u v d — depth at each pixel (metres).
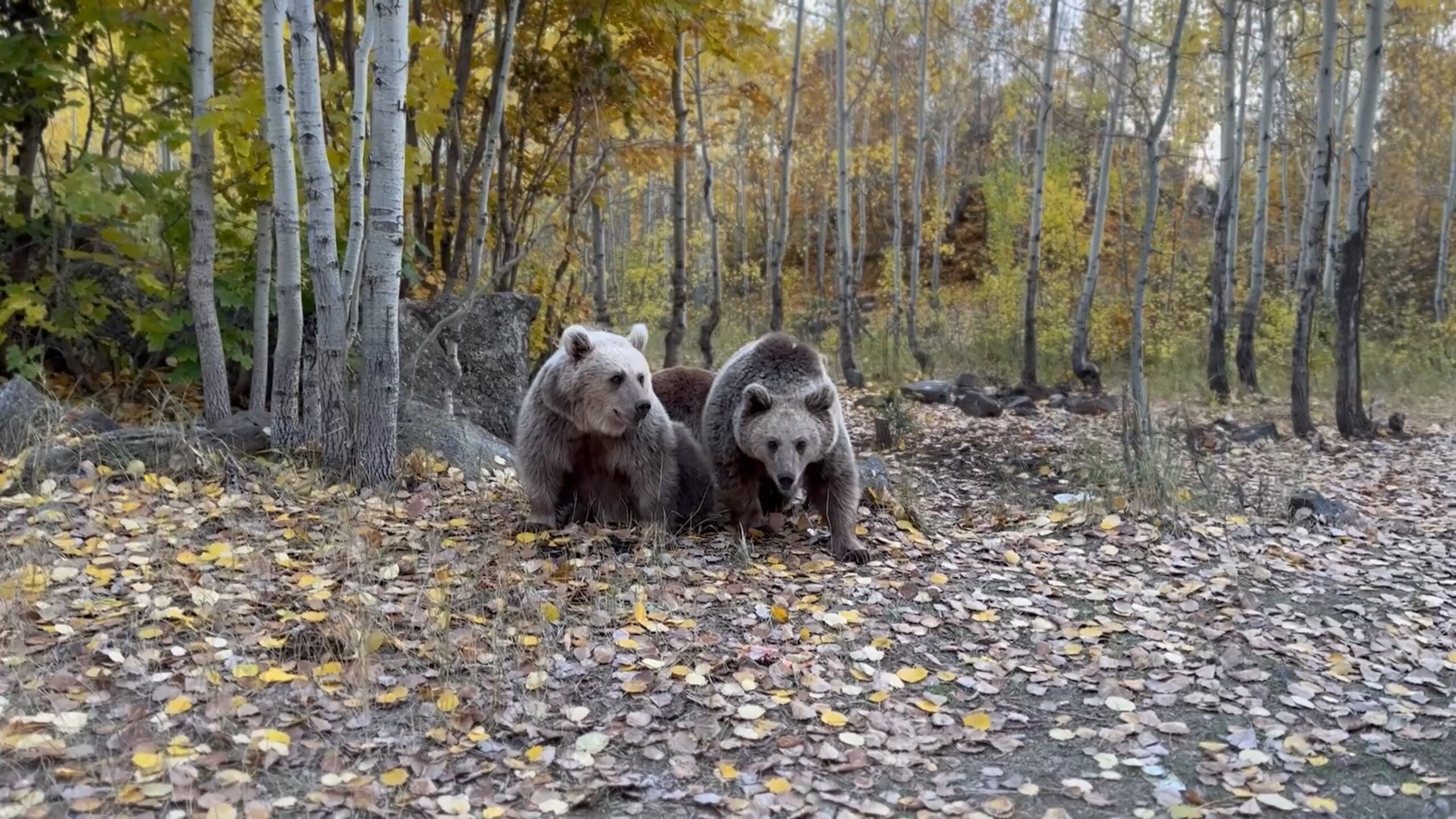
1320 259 11.98
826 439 6.17
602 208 15.21
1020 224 27.81
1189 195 32.75
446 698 4.11
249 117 7.14
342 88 8.41
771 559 6.16
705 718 4.18
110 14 7.96
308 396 7.50
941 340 21.34
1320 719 4.42
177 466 6.72
